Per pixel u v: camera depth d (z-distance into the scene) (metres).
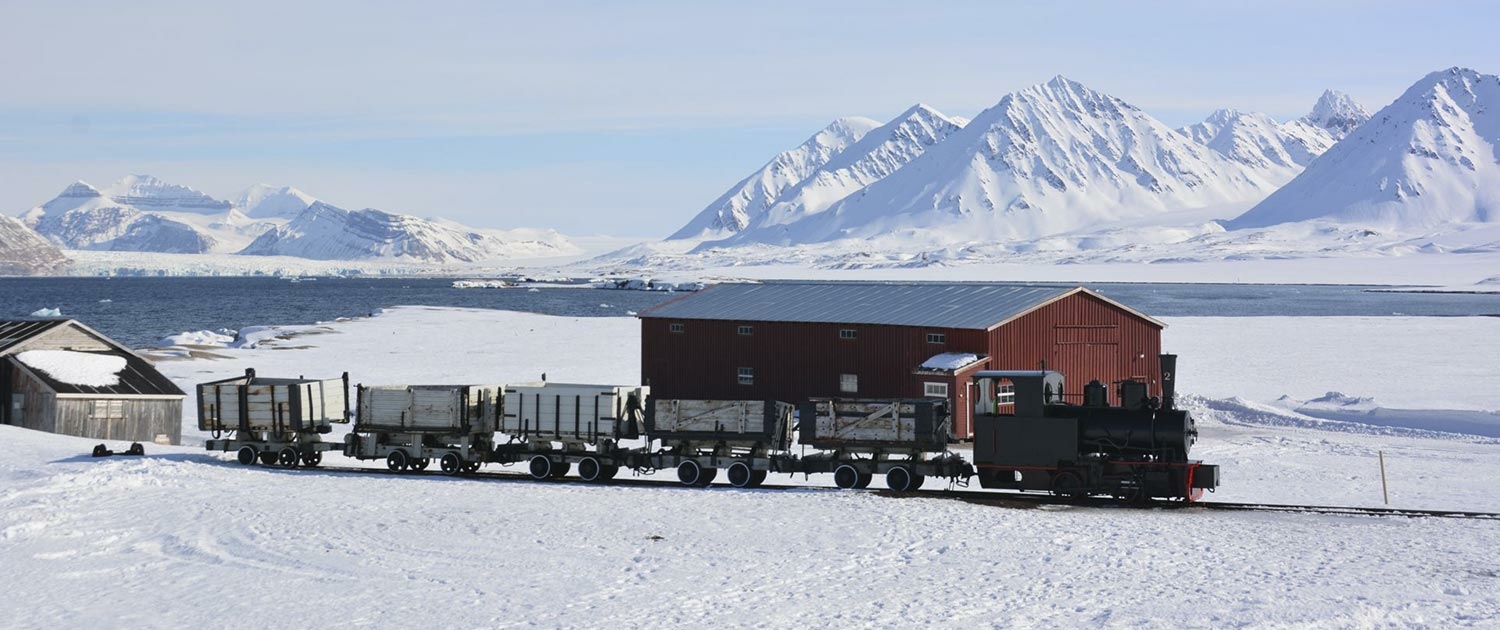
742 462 39.03
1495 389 76.94
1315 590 25.25
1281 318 153.38
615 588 25.86
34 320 63.88
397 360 99.69
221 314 190.88
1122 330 66.94
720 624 22.98
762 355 65.88
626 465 40.19
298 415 43.09
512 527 31.94
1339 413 66.00
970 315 61.25
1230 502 37.72
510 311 177.88
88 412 55.34
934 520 32.69
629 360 99.44
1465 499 38.66
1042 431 36.34
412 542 30.33
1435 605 23.95
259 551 29.42
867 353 62.53
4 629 23.33
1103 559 28.25
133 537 31.16
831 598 24.91
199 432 60.16
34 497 35.97
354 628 23.05
